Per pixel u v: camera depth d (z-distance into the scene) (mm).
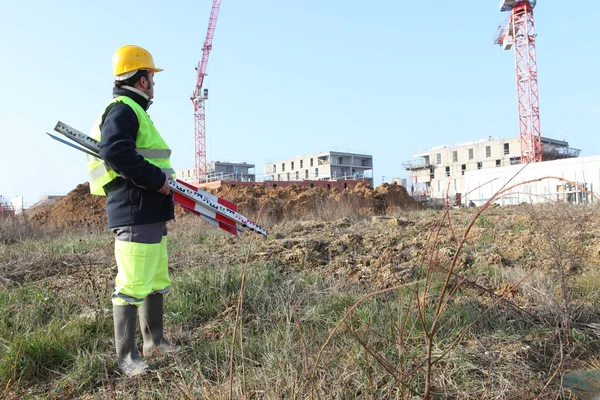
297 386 2316
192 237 9500
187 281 4590
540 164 28984
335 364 2707
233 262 5688
